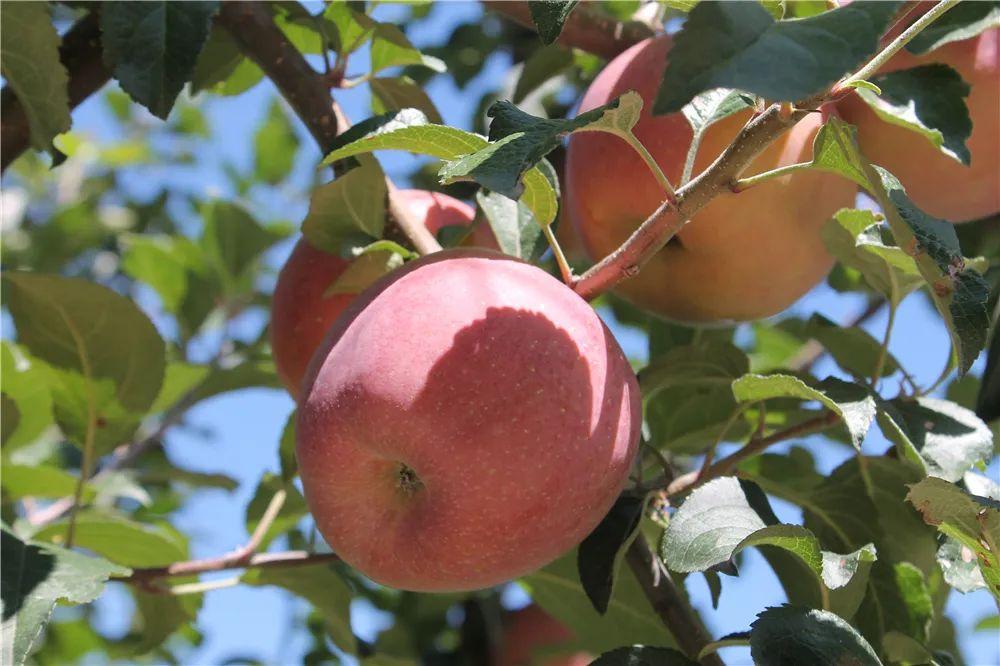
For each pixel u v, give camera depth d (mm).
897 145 709
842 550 698
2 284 742
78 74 750
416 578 630
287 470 778
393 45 757
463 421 607
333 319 727
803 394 655
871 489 701
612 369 625
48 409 831
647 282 722
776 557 708
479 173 583
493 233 723
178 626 802
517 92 862
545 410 609
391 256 693
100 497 929
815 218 694
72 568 637
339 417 620
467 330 613
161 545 800
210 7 684
